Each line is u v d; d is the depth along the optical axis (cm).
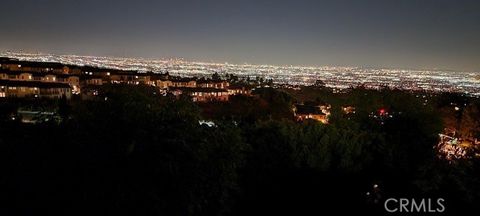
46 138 1228
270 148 2078
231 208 1770
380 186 1691
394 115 2686
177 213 1305
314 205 1869
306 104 7669
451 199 1233
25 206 1155
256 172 2020
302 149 2053
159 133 1292
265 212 1833
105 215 1197
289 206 1875
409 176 1585
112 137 1251
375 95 4666
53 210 1168
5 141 1217
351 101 5412
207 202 1463
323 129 2158
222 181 1499
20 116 1798
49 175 1181
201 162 1387
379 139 2078
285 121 2364
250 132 2189
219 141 1502
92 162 1206
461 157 1352
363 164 1989
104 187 1200
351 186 1933
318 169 1986
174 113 1397
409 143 2042
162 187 1269
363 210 1711
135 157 1239
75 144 1217
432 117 2903
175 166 1278
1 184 1150
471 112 3403
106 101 1311
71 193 1184
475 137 2514
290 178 2016
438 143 2181
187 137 1349
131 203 1220
